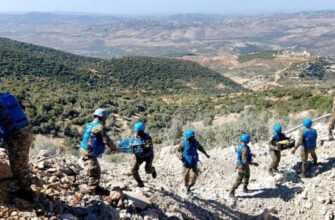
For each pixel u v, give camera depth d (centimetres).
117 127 4419
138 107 5656
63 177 714
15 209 528
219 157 1295
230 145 1565
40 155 844
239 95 6388
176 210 795
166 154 1327
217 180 1131
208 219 857
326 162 1136
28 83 7925
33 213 533
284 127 1767
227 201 995
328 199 980
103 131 657
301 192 1028
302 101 3941
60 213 572
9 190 565
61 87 8494
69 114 4722
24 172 555
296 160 1188
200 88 14350
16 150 541
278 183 1070
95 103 5562
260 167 1184
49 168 742
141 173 1096
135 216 671
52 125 3909
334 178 1049
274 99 5025
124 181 860
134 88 12062
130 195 739
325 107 2922
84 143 666
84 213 601
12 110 534
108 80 12506
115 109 5422
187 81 15350
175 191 957
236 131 1686
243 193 1041
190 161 935
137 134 816
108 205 653
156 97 8056
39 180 659
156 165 1243
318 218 952
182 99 7269
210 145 1644
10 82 7531
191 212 838
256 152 1298
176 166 1215
